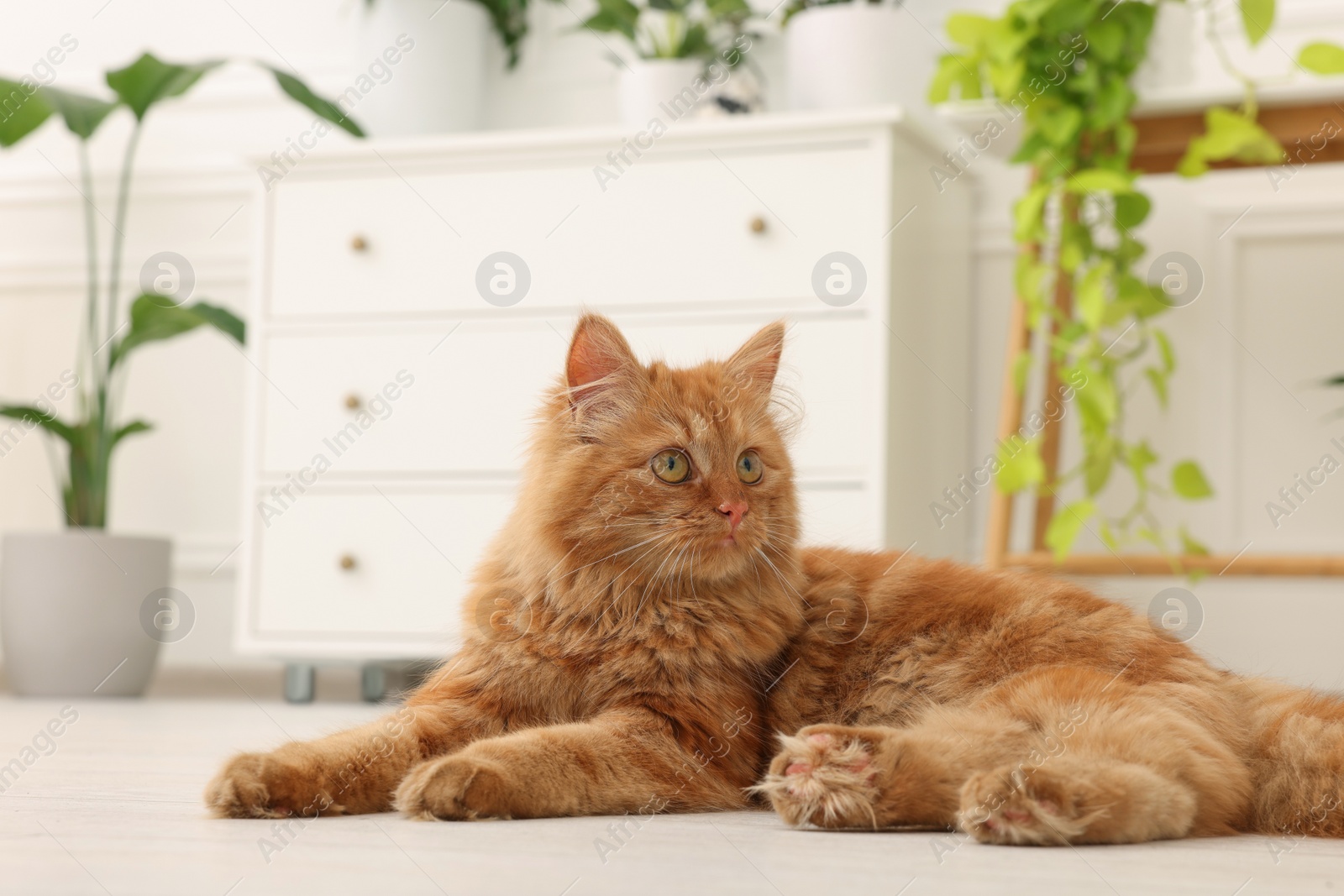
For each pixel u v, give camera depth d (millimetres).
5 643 3373
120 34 3922
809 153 2703
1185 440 3150
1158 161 2963
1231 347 3135
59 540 3328
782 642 1578
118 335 3857
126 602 3373
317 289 3010
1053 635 1515
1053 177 2641
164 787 1599
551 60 3660
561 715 1510
